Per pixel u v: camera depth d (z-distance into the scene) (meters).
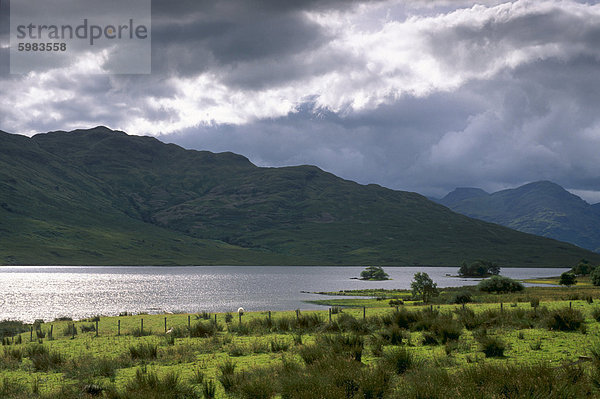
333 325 28.86
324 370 13.41
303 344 23.55
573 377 11.14
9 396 16.17
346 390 11.84
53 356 23.73
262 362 19.97
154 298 116.94
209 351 24.88
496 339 18.48
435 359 16.80
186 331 36.06
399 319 28.83
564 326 24.22
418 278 82.88
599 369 11.78
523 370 11.16
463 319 28.58
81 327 47.53
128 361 22.06
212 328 34.50
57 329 48.84
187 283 181.38
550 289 90.19
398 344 22.03
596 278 109.88
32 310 91.56
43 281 189.88
